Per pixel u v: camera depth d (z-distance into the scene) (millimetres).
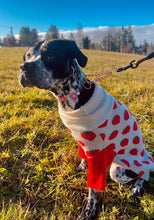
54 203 696
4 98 1362
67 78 549
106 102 582
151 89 1569
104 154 604
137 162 687
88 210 660
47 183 750
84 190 746
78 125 575
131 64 725
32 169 801
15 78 2164
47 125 1084
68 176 772
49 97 1427
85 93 575
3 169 769
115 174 694
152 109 1248
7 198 701
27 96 1379
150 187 777
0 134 964
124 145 653
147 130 1042
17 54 5777
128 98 1405
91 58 5820
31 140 938
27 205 676
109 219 643
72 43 546
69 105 588
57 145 922
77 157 879
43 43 542
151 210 658
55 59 516
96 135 569
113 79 2256
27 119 1084
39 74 521
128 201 700
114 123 590
